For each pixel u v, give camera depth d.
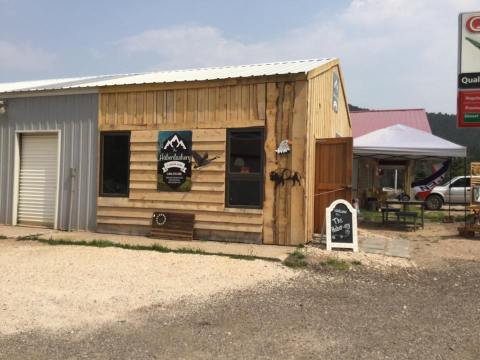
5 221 11.80
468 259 8.36
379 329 4.71
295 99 9.01
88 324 4.73
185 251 8.41
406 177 22.61
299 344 4.28
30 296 5.63
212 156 9.59
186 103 9.85
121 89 10.38
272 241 9.12
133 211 10.24
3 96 11.63
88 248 8.70
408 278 7.00
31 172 11.64
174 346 4.20
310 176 9.29
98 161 10.65
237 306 5.39
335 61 11.84
